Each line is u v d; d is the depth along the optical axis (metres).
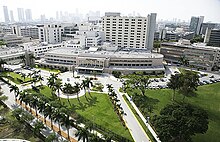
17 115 76.94
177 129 59.44
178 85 101.31
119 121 81.94
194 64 182.00
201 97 108.94
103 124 79.12
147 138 71.00
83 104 96.94
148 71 151.62
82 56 162.00
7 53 168.00
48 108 73.56
